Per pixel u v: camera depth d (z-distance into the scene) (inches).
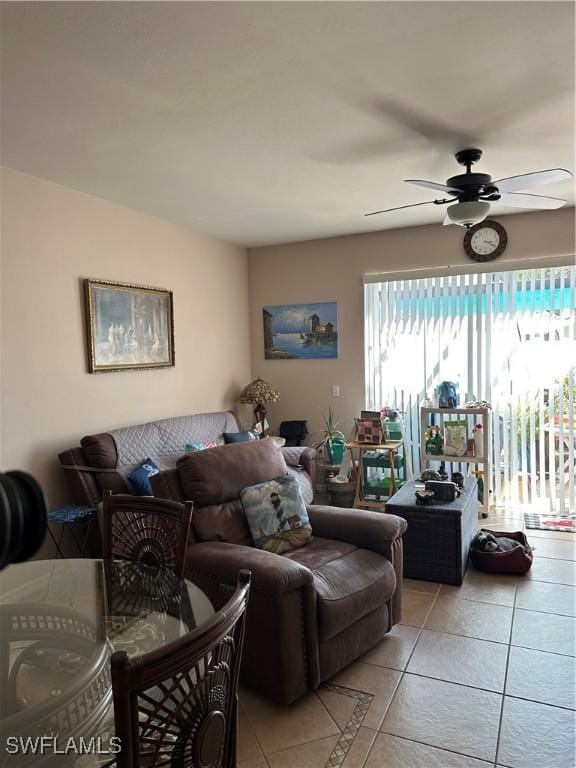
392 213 171.0
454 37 73.7
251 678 89.6
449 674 96.0
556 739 79.6
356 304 206.5
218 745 45.7
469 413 179.0
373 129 105.1
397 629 112.1
